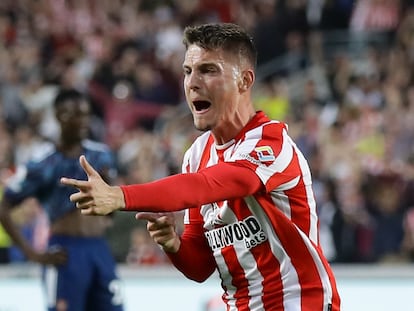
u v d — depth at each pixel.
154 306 26.06
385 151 38.38
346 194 34.12
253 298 12.93
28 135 41.09
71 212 21.75
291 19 48.44
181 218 27.19
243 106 12.66
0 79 45.84
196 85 12.30
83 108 21.91
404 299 25.70
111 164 22.31
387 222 33.44
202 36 12.35
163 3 51.56
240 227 12.71
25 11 51.88
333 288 12.95
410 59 45.47
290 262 12.66
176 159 37.75
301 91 44.50
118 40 49.50
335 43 48.44
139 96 45.06
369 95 42.59
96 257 21.94
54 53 49.62
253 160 11.94
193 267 13.70
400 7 48.75
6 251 31.38
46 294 22.00
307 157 37.34
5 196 21.86
